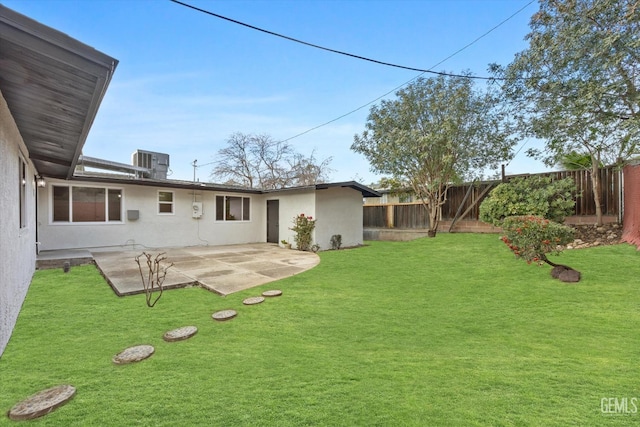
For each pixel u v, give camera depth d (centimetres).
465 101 941
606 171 800
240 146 1989
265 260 810
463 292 490
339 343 315
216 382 239
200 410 203
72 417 196
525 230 529
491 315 389
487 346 301
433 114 994
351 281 575
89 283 561
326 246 1076
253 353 292
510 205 784
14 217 375
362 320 382
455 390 223
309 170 2094
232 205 1259
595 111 569
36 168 731
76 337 327
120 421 192
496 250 768
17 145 411
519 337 319
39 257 726
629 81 522
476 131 966
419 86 1008
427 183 1095
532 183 819
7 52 222
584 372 243
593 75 543
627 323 337
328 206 1095
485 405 204
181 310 417
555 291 455
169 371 257
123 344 311
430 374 247
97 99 290
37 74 255
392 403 208
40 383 237
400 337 330
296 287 534
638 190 636
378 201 1530
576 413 192
